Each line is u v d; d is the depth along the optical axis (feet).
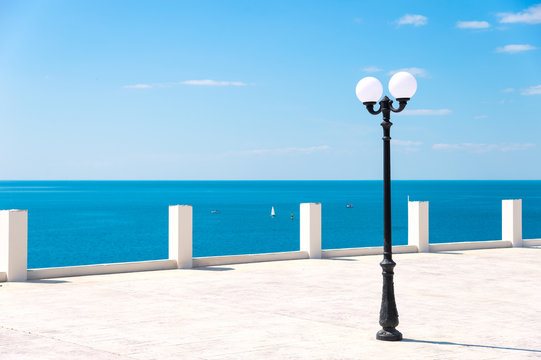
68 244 201.87
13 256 46.01
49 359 25.36
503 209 73.82
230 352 26.78
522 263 58.13
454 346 28.04
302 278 48.52
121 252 181.57
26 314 34.53
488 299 40.04
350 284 45.65
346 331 30.91
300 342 28.66
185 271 52.21
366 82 29.68
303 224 61.31
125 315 34.40
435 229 251.19
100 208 403.54
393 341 28.94
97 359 25.44
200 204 459.32
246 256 57.67
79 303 37.88
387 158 29.53
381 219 304.09
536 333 30.68
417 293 42.16
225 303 38.14
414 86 29.07
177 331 30.63
